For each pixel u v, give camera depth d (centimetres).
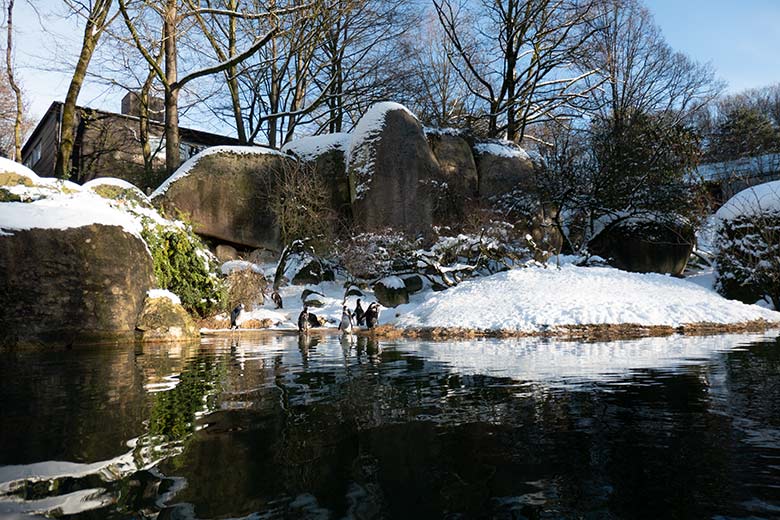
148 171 2475
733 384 391
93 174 2677
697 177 2425
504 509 152
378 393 365
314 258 2195
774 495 162
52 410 307
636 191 2302
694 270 2764
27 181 1179
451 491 168
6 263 876
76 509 151
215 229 2238
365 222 2203
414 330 1264
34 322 886
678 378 427
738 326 1178
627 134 2305
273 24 2095
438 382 420
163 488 170
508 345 860
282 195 2288
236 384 419
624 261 2484
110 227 1004
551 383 407
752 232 1827
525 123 3041
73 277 934
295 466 195
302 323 1427
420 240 2067
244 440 234
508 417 280
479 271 2084
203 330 1485
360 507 153
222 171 2266
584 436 238
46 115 2878
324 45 2977
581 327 1143
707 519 144
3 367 570
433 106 3238
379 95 2927
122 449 218
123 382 438
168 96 2308
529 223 2336
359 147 2289
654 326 1142
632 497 161
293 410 304
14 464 196
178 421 274
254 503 157
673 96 3181
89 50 1870
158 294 1105
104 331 962
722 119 4844
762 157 3869
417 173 2252
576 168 2247
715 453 208
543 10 2827
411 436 240
